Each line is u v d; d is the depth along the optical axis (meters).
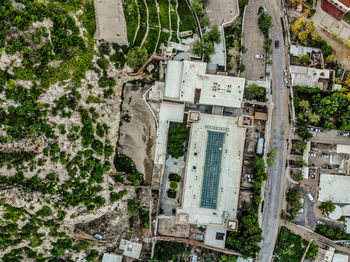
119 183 85.31
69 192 76.12
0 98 68.75
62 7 76.25
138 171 89.75
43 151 72.94
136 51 84.06
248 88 88.19
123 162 89.19
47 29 72.94
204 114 85.75
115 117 87.12
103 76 82.69
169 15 89.88
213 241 88.19
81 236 82.50
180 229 90.19
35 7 71.75
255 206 88.44
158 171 88.81
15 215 72.25
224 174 85.69
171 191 89.62
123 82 88.06
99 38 82.12
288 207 90.81
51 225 75.56
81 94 78.19
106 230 86.56
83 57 77.75
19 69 70.00
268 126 89.81
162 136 88.88
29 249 77.50
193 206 85.69
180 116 88.50
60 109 75.12
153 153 89.75
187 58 89.19
